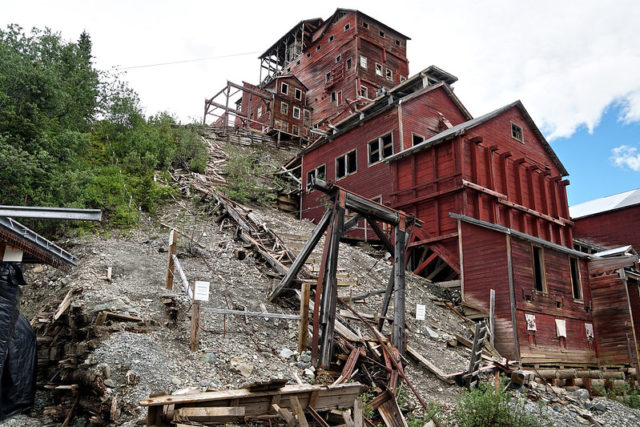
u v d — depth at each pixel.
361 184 24.83
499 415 8.24
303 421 6.37
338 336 10.00
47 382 8.34
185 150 26.17
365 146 25.19
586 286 18.25
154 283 11.09
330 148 27.86
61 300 9.77
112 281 10.68
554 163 25.70
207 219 18.09
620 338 17.22
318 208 26.78
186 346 8.63
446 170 20.27
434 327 13.91
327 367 9.08
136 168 20.05
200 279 11.99
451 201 19.69
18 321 8.04
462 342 13.35
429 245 19.78
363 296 12.75
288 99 46.94
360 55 45.25
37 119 14.59
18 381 7.69
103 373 7.15
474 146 20.41
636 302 19.09
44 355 8.56
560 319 16.38
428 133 24.55
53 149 14.79
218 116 41.22
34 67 15.25
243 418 6.28
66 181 14.25
